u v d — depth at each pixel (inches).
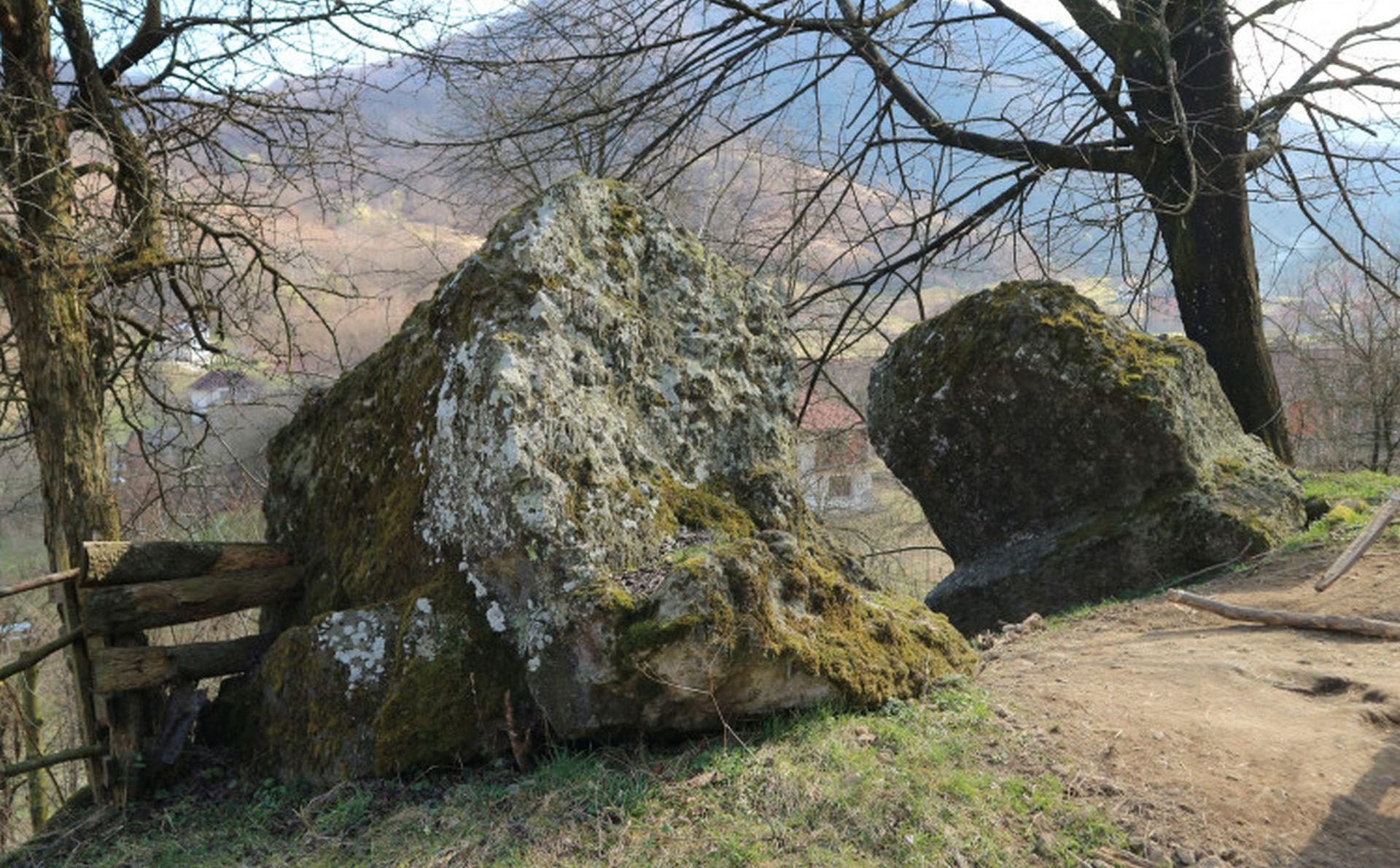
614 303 217.5
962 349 348.8
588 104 525.0
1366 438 804.6
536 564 185.9
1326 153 502.3
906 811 161.3
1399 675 210.5
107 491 343.9
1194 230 495.2
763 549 192.5
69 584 211.6
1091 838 159.5
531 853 158.4
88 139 365.7
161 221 376.8
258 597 228.7
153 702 210.1
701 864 152.4
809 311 624.7
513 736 188.1
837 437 633.0
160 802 204.1
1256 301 500.7
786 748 179.2
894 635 208.8
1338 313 774.5
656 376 223.0
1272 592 287.3
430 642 194.9
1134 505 332.2
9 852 197.2
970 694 204.8
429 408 215.3
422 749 188.1
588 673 181.9
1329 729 189.5
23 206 332.8
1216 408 364.5
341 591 225.3
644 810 165.8
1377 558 295.9
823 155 532.1
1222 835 158.9
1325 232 508.4
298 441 245.0
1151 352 340.8
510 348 195.3
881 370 374.6
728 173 613.3
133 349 401.4
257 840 180.5
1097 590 329.7
